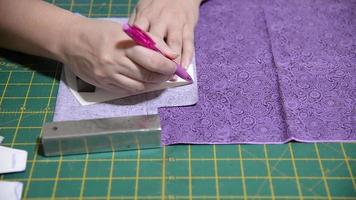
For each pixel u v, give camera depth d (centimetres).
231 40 83
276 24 86
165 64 63
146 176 63
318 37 83
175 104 71
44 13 72
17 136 68
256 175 63
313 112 70
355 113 70
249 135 68
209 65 78
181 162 65
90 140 63
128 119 65
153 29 74
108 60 64
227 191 61
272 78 76
